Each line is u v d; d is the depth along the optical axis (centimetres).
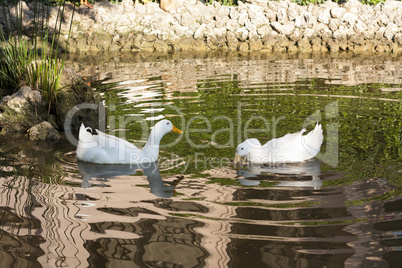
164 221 457
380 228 431
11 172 598
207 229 439
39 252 409
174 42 1409
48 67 829
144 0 1542
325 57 1259
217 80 1019
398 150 623
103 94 927
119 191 532
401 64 1141
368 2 1516
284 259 389
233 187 535
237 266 382
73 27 1420
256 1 1478
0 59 880
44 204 500
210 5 1509
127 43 1418
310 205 482
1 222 461
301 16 1405
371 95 877
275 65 1165
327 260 386
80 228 447
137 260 395
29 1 1528
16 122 793
